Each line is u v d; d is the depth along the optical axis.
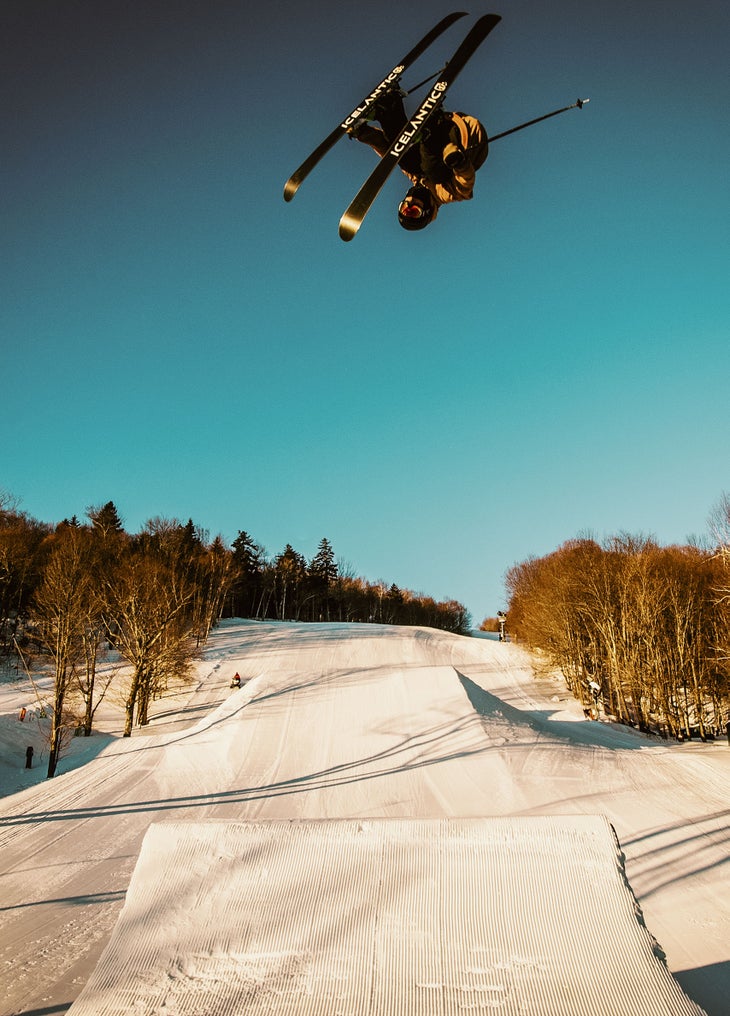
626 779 18.53
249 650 52.31
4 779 26.02
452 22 3.70
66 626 30.12
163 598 38.28
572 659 42.28
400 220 3.63
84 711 37.34
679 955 8.66
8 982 8.15
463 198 3.64
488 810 15.64
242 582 85.69
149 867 5.60
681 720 36.56
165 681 38.62
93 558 37.66
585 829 5.50
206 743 23.14
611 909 4.84
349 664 48.50
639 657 36.34
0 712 35.16
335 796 17.23
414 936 4.75
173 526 65.81
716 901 10.41
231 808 16.72
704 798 17.02
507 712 24.06
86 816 16.42
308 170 3.58
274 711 24.77
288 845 5.66
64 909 10.64
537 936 4.66
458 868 5.29
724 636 33.50
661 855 12.64
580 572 43.03
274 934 4.89
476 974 4.39
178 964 4.70
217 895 5.28
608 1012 4.00
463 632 112.00
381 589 120.00
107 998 4.43
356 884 5.24
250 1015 4.22
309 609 96.75
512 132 4.48
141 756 23.39
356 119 3.67
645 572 37.25
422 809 15.94
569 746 21.38
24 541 51.78
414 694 24.11
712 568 38.06
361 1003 4.24
